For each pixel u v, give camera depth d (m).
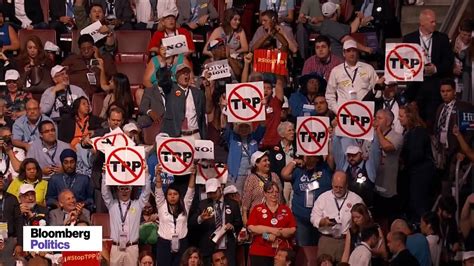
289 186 37.38
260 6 43.81
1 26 43.50
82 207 36.00
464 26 40.22
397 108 39.06
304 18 43.22
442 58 39.81
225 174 37.06
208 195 35.84
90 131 38.69
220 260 35.28
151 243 36.09
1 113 39.59
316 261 35.75
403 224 35.41
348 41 39.56
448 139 38.25
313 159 36.69
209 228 35.84
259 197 36.38
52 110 39.84
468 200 36.12
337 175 35.81
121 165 35.28
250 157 37.66
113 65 42.03
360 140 37.06
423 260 35.19
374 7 44.06
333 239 35.75
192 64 42.66
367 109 36.75
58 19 44.97
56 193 36.97
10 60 42.50
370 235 34.84
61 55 44.28
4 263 35.50
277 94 39.09
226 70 40.19
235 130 37.72
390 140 37.09
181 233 35.62
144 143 39.31
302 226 36.69
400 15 45.09
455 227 36.12
